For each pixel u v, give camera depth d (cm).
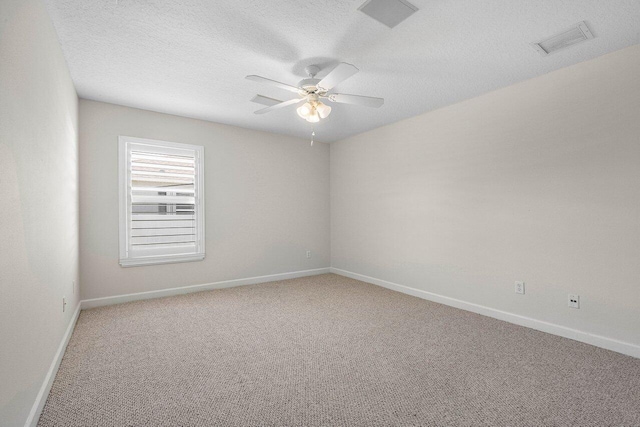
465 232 329
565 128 254
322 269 518
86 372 199
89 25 196
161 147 369
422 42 216
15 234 125
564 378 193
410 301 361
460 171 334
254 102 332
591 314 241
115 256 343
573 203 250
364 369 205
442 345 241
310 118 266
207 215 405
